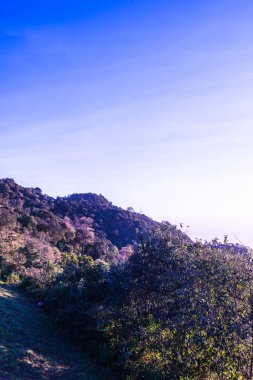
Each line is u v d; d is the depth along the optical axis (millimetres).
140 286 13734
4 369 11625
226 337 9117
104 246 58062
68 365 13266
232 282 10195
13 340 14758
